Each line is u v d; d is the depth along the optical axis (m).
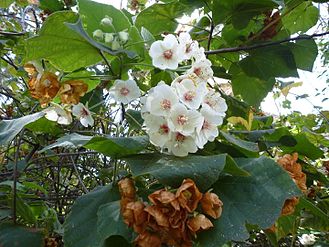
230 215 0.24
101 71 0.42
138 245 0.24
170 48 0.29
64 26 0.29
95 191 0.29
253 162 0.27
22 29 0.64
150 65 0.30
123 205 0.24
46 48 0.30
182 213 0.22
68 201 0.57
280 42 0.41
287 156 0.30
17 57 0.59
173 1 0.42
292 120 0.65
